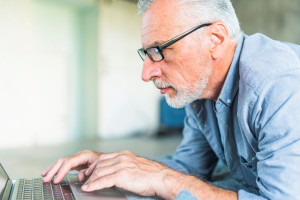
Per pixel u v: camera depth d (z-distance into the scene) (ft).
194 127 3.67
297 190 1.95
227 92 2.72
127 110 20.97
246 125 2.40
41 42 17.78
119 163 2.33
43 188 2.33
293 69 2.20
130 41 20.93
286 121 2.06
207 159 3.74
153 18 2.46
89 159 2.74
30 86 16.15
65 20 18.86
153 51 2.52
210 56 2.60
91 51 19.62
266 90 2.19
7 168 10.12
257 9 24.32
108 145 16.56
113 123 20.25
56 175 2.67
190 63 2.54
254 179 3.12
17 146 15.66
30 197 2.09
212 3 2.52
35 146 15.79
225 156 3.23
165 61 2.54
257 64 2.33
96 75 19.47
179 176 2.26
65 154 13.30
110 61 19.88
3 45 15.17
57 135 18.74
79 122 20.01
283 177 2.00
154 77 2.65
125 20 20.51
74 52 19.44
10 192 2.21
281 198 1.97
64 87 19.04
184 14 2.44
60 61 18.80
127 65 20.86
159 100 22.58
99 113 19.49
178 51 2.48
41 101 17.95
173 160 3.81
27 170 9.80
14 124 15.71
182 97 2.70
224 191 2.14
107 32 19.53
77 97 19.79
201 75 2.63
